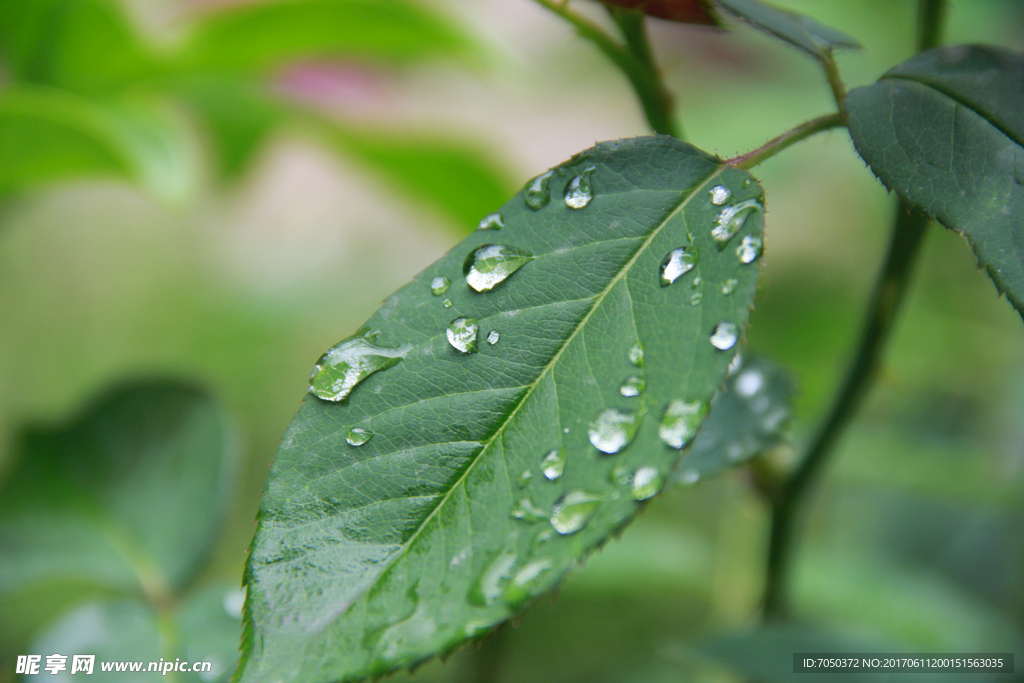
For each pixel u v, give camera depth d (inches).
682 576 17.8
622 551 17.9
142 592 12.0
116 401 13.0
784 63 25.0
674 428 9.7
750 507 13.8
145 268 28.1
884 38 22.8
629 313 9.8
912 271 11.2
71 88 15.2
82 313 27.2
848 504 24.6
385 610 9.5
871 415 24.0
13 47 14.4
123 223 28.2
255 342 27.4
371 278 29.0
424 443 9.7
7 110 11.8
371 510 9.6
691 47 25.5
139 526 12.4
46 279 27.0
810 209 25.5
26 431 12.7
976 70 10.2
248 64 16.8
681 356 9.8
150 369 26.4
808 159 23.7
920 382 24.1
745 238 9.8
